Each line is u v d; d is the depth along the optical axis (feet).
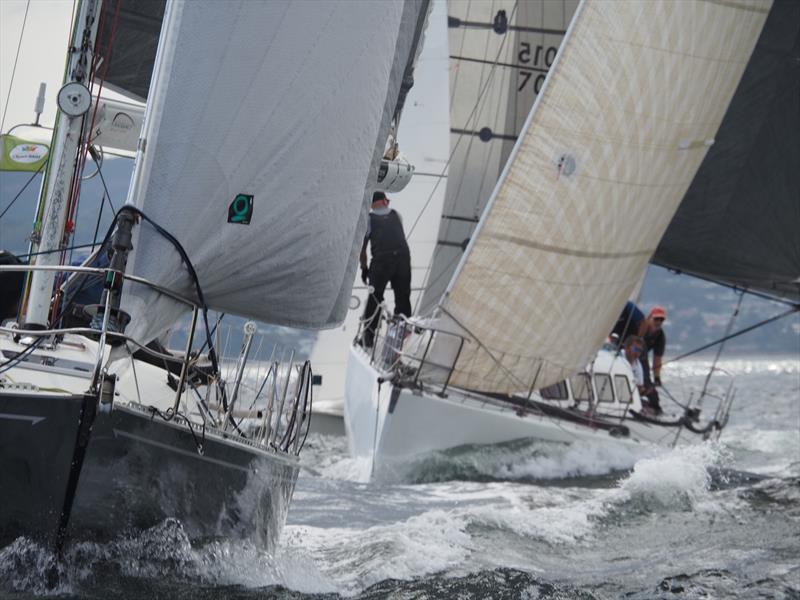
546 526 94.84
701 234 168.66
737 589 76.38
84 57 67.51
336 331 182.60
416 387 124.88
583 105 127.85
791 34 157.58
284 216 68.13
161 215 65.31
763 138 162.20
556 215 128.47
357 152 70.03
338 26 67.15
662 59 131.13
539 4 173.68
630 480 110.52
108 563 58.39
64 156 65.57
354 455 132.46
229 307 69.97
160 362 76.59
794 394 263.70
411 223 177.58
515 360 132.05
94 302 74.54
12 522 56.24
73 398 55.47
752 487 113.19
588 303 134.62
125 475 57.82
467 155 177.68
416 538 86.07
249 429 76.13
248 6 65.16
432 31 176.14
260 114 66.39
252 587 64.95
